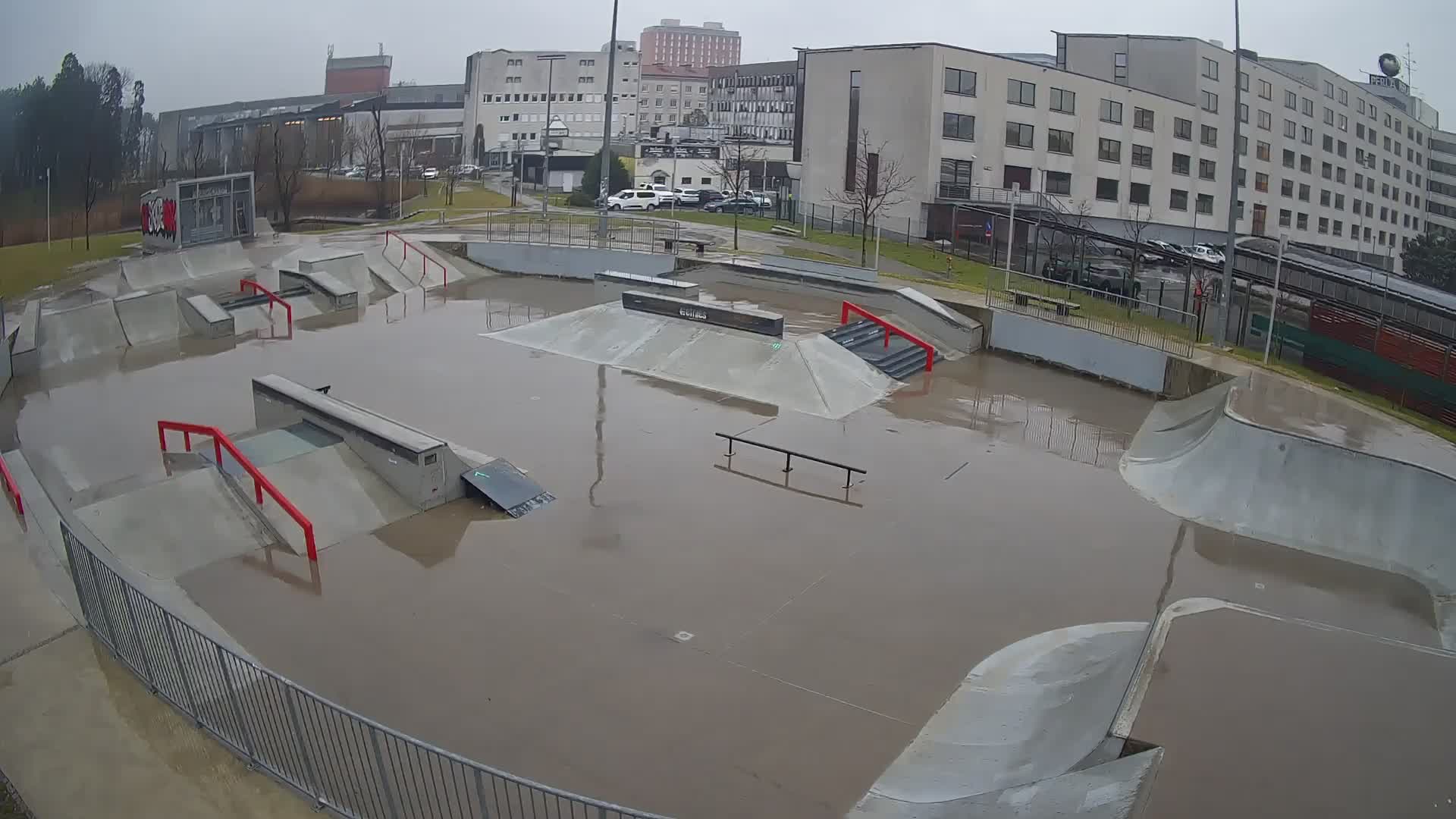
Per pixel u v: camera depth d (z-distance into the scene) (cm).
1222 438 1956
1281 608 1497
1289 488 1817
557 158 8400
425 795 866
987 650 1338
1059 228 3956
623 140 9106
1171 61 6144
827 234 5050
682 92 15088
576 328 2945
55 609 1247
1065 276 4266
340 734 1033
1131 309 3312
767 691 1227
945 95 4978
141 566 1454
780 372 2538
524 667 1259
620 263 4012
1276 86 6694
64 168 7088
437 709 1162
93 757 964
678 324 2831
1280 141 6825
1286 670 1037
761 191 7231
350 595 1427
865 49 5178
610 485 1864
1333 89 7356
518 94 11225
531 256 4138
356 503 1691
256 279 3569
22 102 8000
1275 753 898
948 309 3209
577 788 1030
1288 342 3114
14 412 2259
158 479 1681
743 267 3703
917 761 1091
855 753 1109
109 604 1116
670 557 1579
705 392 2500
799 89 5859
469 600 1426
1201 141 6209
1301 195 7144
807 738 1135
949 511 1812
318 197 6669
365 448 1784
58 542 1448
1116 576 1581
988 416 2423
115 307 2866
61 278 3709
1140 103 5769
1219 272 3712
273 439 1820
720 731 1143
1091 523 1789
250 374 2561
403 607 1400
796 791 1042
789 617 1407
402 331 3075
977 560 1614
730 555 1595
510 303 3547
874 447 2147
